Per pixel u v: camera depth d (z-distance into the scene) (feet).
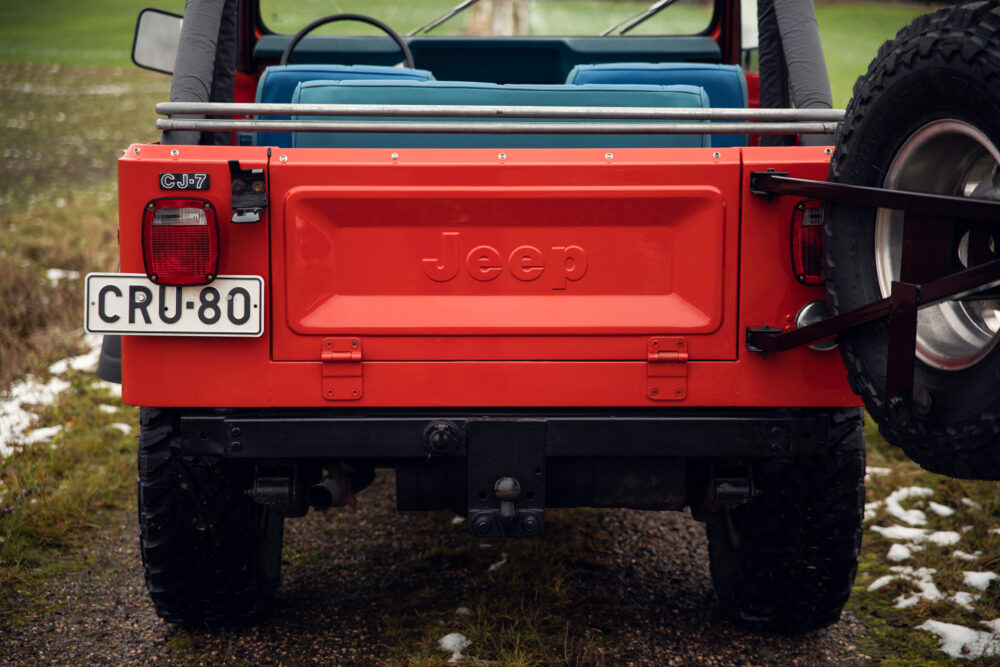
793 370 8.82
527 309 8.74
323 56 15.31
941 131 7.44
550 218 8.66
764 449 8.70
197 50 10.23
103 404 18.56
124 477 15.26
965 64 6.95
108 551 12.92
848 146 8.18
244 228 8.55
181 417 8.70
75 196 39.81
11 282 24.13
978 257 7.19
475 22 15.11
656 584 12.00
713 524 11.28
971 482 14.67
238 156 8.55
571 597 11.55
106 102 77.36
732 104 11.41
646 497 9.12
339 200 8.55
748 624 10.68
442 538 13.41
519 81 15.58
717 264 8.70
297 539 13.44
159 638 10.65
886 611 11.34
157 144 8.95
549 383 8.79
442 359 8.75
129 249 8.50
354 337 8.70
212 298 8.53
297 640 10.55
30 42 114.83
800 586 10.18
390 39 15.24
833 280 8.22
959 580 11.89
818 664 10.12
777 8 11.01
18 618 11.02
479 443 8.65
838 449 9.46
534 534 8.70
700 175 8.61
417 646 10.33
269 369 8.73
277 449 8.64
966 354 7.44
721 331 8.79
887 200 7.40
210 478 9.52
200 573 10.06
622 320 8.73
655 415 8.80
